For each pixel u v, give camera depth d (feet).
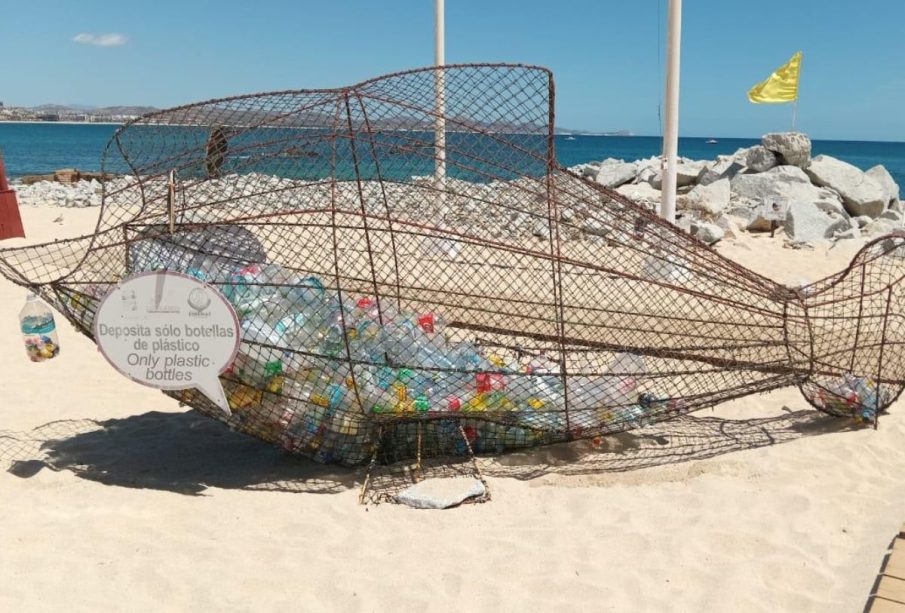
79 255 31.12
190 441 19.24
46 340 18.33
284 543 14.25
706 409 21.43
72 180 85.46
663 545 14.15
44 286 16.20
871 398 19.70
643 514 15.39
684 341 22.52
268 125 16.25
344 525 15.01
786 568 13.38
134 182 17.39
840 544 14.29
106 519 14.87
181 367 15.40
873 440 18.85
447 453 18.34
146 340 15.33
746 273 19.84
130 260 16.28
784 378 19.15
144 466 17.66
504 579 13.20
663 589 12.92
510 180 20.26
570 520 15.24
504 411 17.15
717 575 13.23
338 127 16.14
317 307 16.58
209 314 15.07
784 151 52.60
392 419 16.70
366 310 17.71
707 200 49.39
